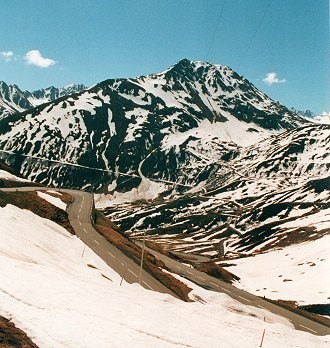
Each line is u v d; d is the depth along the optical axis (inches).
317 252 4498.0
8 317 767.1
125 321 960.9
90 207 4458.7
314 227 6402.6
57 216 3358.8
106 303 1087.6
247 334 1518.2
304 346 1632.6
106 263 2464.3
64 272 1488.7
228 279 3703.3
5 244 1466.5
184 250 7081.7
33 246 1763.0
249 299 2743.6
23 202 3368.6
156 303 1494.8
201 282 3026.6
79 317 874.1
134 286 1857.8
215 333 1254.3
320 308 2935.5
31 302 872.9
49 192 4803.2
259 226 7716.5
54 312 860.6
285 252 4921.3
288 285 3624.5
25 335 713.6
